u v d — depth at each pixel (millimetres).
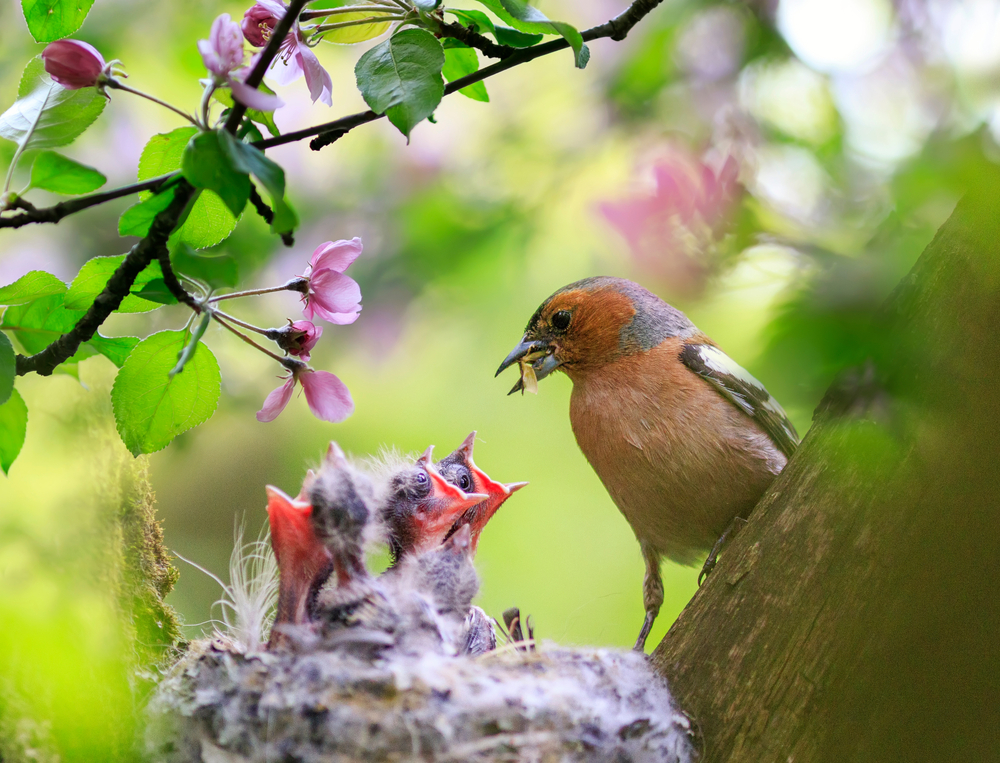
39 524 5574
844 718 5492
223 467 14258
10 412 5023
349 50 12812
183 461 11812
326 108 12938
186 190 4520
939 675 5539
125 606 5652
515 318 14781
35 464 5863
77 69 4594
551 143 12844
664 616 14102
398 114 4934
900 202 8281
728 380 8094
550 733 5332
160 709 5395
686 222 9969
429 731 5254
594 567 15164
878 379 6016
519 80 13195
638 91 12203
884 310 6273
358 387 15414
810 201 10719
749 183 10281
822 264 7641
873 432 5844
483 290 13352
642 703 5590
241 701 5418
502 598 14781
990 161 7785
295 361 5426
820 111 11305
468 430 15930
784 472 6164
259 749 5293
